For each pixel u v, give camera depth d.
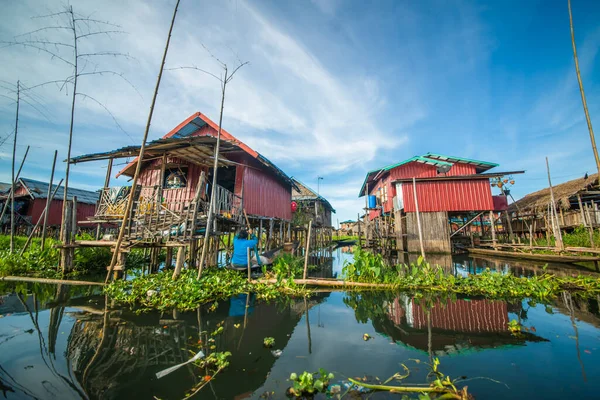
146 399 2.39
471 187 16.31
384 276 7.63
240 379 2.74
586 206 15.04
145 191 11.68
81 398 2.39
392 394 2.46
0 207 21.64
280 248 13.05
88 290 6.68
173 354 3.28
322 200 26.84
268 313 5.05
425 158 19.20
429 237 15.98
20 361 3.04
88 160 9.98
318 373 2.83
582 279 7.05
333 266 13.58
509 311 5.05
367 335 3.87
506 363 3.02
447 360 3.12
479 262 12.57
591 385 2.55
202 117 11.36
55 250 9.94
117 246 6.40
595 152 5.00
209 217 6.82
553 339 3.69
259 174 13.62
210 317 4.74
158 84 5.82
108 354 3.26
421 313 5.02
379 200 24.48
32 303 5.52
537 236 19.61
